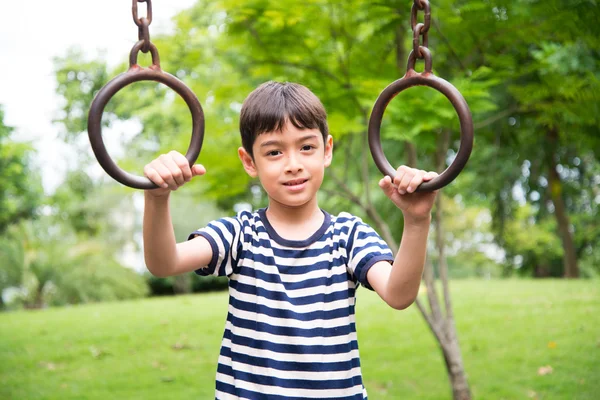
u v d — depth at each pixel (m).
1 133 9.38
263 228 1.71
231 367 1.64
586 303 8.35
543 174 12.04
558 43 4.79
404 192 1.47
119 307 9.84
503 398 5.02
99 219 17.86
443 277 4.72
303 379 1.59
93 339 7.27
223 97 4.58
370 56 4.36
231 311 1.67
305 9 3.96
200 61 4.85
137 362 6.29
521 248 16.58
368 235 1.70
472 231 19.84
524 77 4.99
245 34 4.35
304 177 1.62
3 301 14.14
